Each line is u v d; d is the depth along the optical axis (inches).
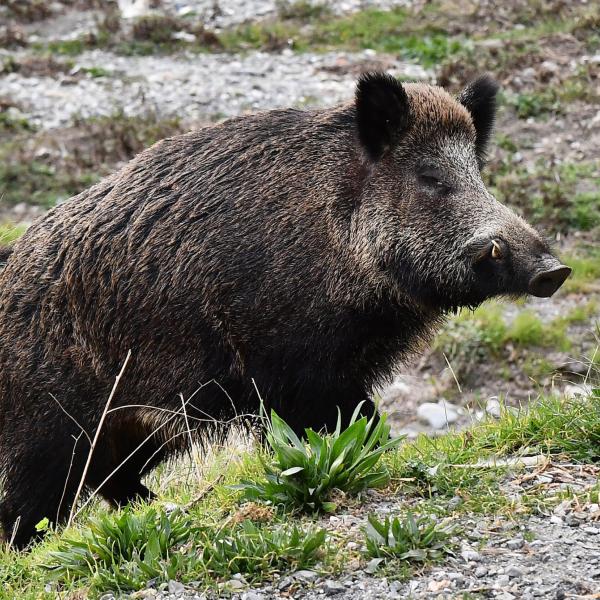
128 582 306.8
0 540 486.3
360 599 287.4
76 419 470.9
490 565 297.6
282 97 1222.3
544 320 850.1
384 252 444.8
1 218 1003.9
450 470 357.7
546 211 953.5
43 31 1455.5
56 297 471.2
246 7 1525.6
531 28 1338.6
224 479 387.2
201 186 460.4
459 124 453.1
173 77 1291.8
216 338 451.8
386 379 477.1
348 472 343.3
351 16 1446.9
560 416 386.3
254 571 304.5
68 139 1141.1
